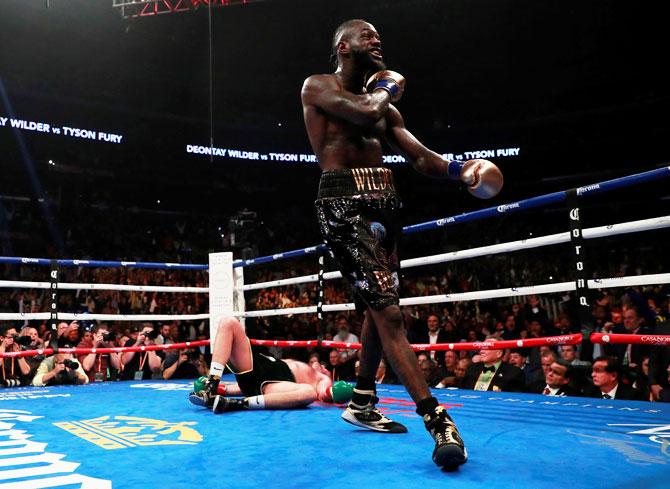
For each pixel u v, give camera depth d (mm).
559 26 20234
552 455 2000
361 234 2266
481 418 2801
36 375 5648
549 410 3037
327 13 19844
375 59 2424
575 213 3178
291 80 22516
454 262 17750
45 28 18953
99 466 1923
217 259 5906
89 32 19375
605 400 3471
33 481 1731
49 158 20156
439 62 21875
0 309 11961
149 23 19266
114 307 12766
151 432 2566
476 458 1971
